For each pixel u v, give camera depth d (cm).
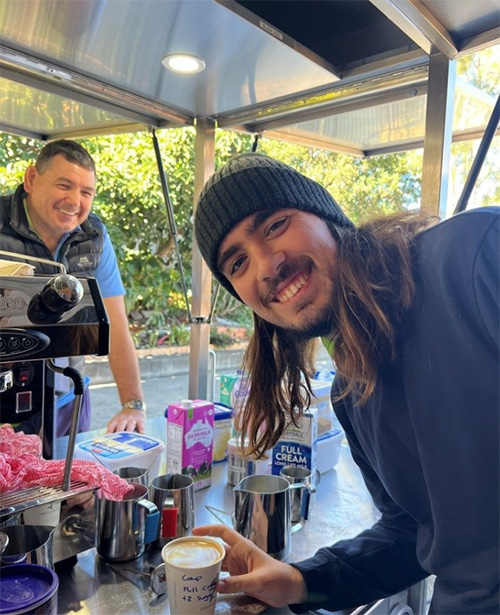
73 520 81
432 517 76
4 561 69
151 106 137
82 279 66
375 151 171
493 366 64
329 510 110
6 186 307
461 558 70
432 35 91
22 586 65
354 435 94
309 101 128
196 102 136
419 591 98
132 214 432
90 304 64
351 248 72
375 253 72
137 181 412
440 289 67
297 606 81
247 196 75
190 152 413
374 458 86
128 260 442
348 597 83
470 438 65
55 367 72
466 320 65
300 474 110
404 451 77
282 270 76
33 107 147
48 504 77
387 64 107
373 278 71
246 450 102
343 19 117
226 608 78
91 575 81
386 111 130
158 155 156
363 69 111
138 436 116
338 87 121
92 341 63
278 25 117
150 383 443
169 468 115
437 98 97
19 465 81
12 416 96
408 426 75
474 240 65
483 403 64
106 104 140
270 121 147
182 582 67
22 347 58
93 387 427
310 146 161
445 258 67
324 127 147
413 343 70
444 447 68
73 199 145
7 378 69
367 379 72
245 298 81
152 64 110
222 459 131
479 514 67
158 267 461
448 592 74
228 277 83
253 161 78
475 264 63
